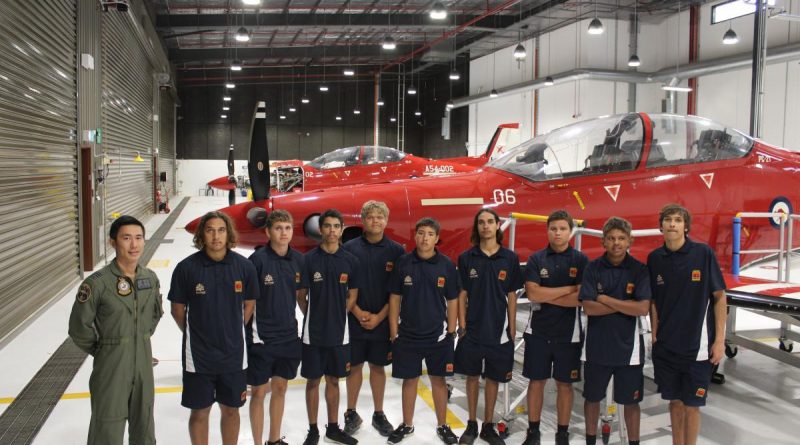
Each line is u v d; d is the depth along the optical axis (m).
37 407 3.61
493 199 4.50
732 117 16.58
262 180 4.52
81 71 7.81
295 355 2.99
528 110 23.02
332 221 3.06
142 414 2.53
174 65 27.03
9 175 5.12
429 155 33.66
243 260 2.71
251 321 2.87
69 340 5.03
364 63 30.12
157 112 19.45
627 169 4.51
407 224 4.42
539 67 21.92
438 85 32.00
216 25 18.17
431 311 3.09
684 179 4.52
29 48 5.75
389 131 34.28
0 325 4.86
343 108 33.72
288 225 2.96
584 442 3.23
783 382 4.24
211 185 19.25
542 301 2.98
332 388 3.19
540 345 3.05
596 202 4.45
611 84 19.44
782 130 15.13
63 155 7.00
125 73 12.34
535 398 3.10
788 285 3.66
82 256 7.73
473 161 15.17
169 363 4.53
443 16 10.94
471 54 27.34
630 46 19.19
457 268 3.21
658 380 2.86
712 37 17.17
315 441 3.14
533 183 4.54
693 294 2.72
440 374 3.16
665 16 18.94
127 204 12.61
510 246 3.68
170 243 11.49
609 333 2.86
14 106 5.27
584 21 18.98
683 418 2.87
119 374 2.43
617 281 2.83
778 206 4.63
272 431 3.01
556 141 4.65
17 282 5.30
